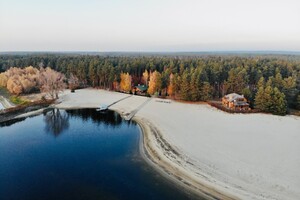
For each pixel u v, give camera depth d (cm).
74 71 12150
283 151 4619
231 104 7688
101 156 4647
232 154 4478
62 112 7681
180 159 4325
